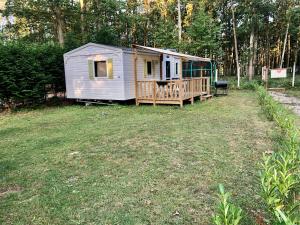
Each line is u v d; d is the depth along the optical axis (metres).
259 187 4.03
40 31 25.47
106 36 22.45
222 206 2.20
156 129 7.94
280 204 2.62
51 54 14.43
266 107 9.45
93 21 25.38
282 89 19.97
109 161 5.36
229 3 31.61
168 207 3.57
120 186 4.23
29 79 13.30
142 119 9.64
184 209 3.52
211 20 24.22
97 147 6.34
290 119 6.14
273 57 37.47
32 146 6.68
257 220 3.19
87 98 14.10
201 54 24.42
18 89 12.95
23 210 3.64
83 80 14.03
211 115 9.99
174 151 5.81
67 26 24.81
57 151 6.18
